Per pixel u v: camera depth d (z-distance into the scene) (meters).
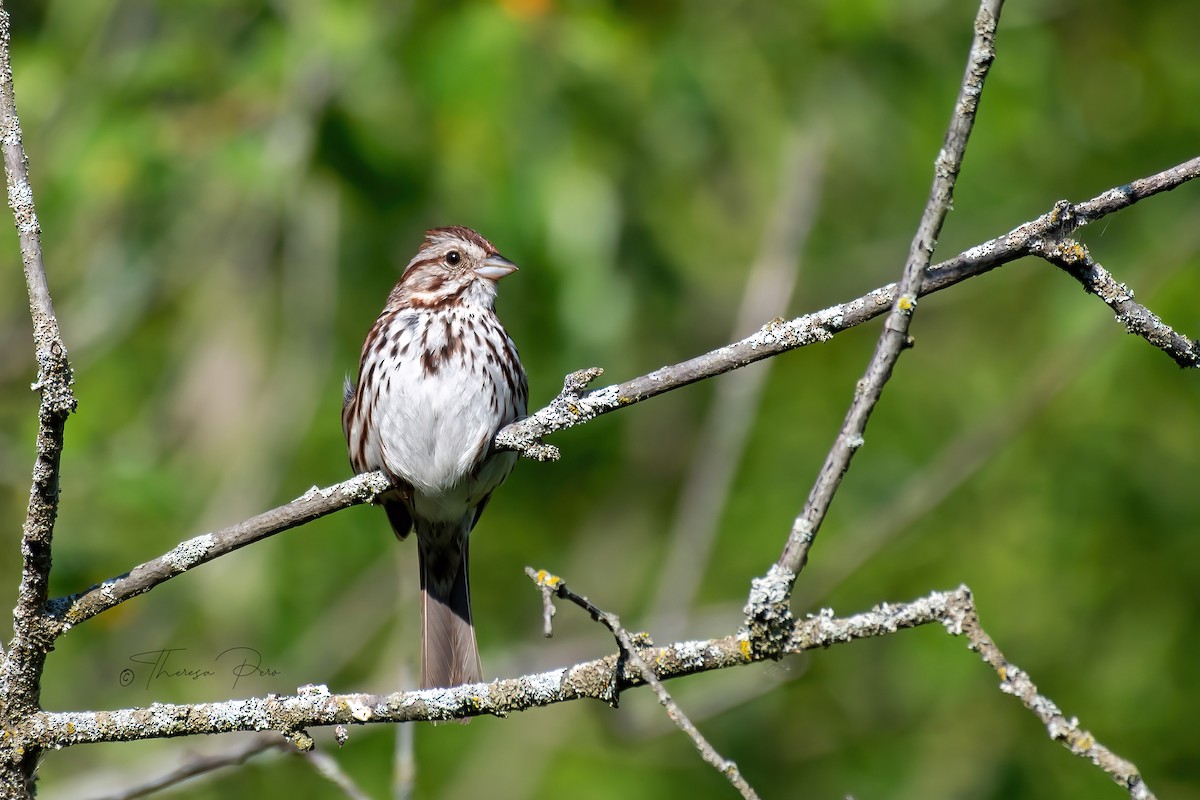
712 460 12.68
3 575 13.32
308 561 13.62
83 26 12.20
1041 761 13.27
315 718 5.70
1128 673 13.54
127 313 12.84
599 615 5.15
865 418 5.09
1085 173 14.40
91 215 11.94
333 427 13.66
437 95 10.61
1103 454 13.98
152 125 11.11
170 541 11.90
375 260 12.60
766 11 12.21
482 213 10.81
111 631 12.12
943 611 4.96
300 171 11.19
